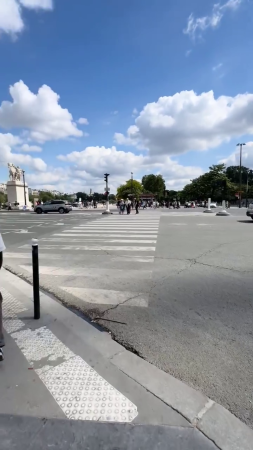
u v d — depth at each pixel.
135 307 3.98
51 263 6.75
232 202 78.38
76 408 2.00
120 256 7.52
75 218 22.70
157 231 13.00
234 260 6.89
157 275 5.63
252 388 2.26
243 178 100.31
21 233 12.90
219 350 2.84
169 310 3.87
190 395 2.15
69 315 3.62
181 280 5.29
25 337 3.02
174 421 1.88
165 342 3.00
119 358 2.66
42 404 2.04
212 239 10.35
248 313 3.77
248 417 1.94
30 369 2.46
